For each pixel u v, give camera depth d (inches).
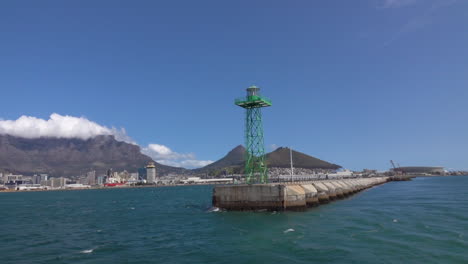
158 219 2337.6
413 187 6018.7
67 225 2207.2
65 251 1379.2
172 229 1840.6
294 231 1583.4
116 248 1396.4
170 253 1277.1
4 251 1405.0
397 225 1690.5
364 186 5561.0
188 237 1577.3
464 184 6914.4
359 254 1158.3
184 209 3043.8
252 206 2310.5
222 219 2063.2
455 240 1328.7
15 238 1727.4
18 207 4188.0
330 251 1206.9
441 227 1614.2
